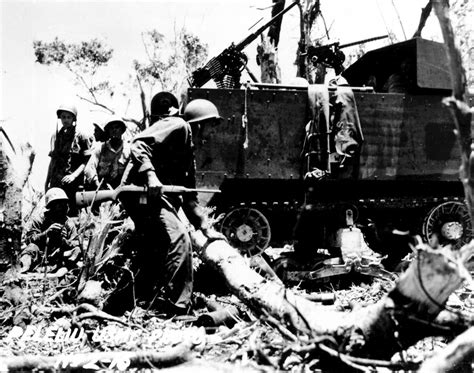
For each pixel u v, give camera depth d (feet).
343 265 30.37
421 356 16.40
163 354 16.33
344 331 15.12
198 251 24.02
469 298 24.67
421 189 34.71
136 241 22.91
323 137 31.27
